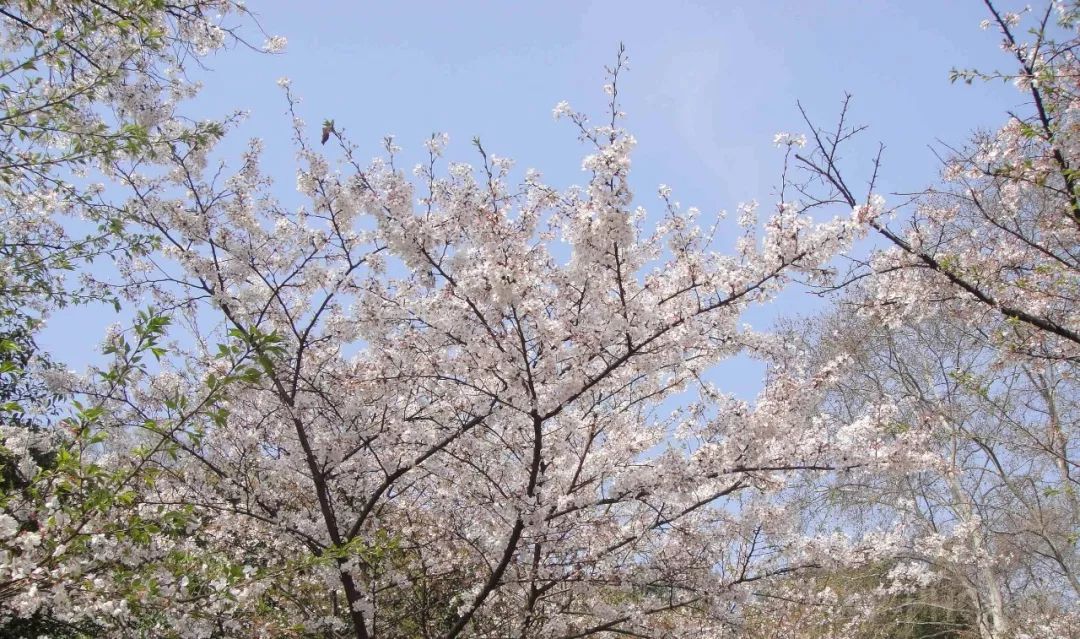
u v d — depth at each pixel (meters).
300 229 7.36
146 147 6.38
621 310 6.40
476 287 6.13
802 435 6.94
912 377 13.98
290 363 7.41
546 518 6.78
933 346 13.86
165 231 7.17
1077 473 12.73
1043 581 14.23
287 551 7.95
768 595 8.09
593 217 5.83
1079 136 6.47
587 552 7.32
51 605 4.61
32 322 7.37
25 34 6.03
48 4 5.93
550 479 7.44
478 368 6.79
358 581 7.68
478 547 7.53
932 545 8.62
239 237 7.36
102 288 7.12
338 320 7.27
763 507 7.58
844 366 6.80
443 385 7.29
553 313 6.92
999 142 7.12
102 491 4.43
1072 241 7.36
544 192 6.47
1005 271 7.40
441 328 6.69
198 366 7.55
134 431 7.03
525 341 6.52
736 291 6.21
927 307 7.54
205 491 7.65
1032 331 7.25
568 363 6.64
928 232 7.30
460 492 7.59
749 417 6.52
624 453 7.48
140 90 6.41
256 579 5.32
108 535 4.96
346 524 7.83
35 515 4.49
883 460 6.67
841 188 6.97
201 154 7.21
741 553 7.54
